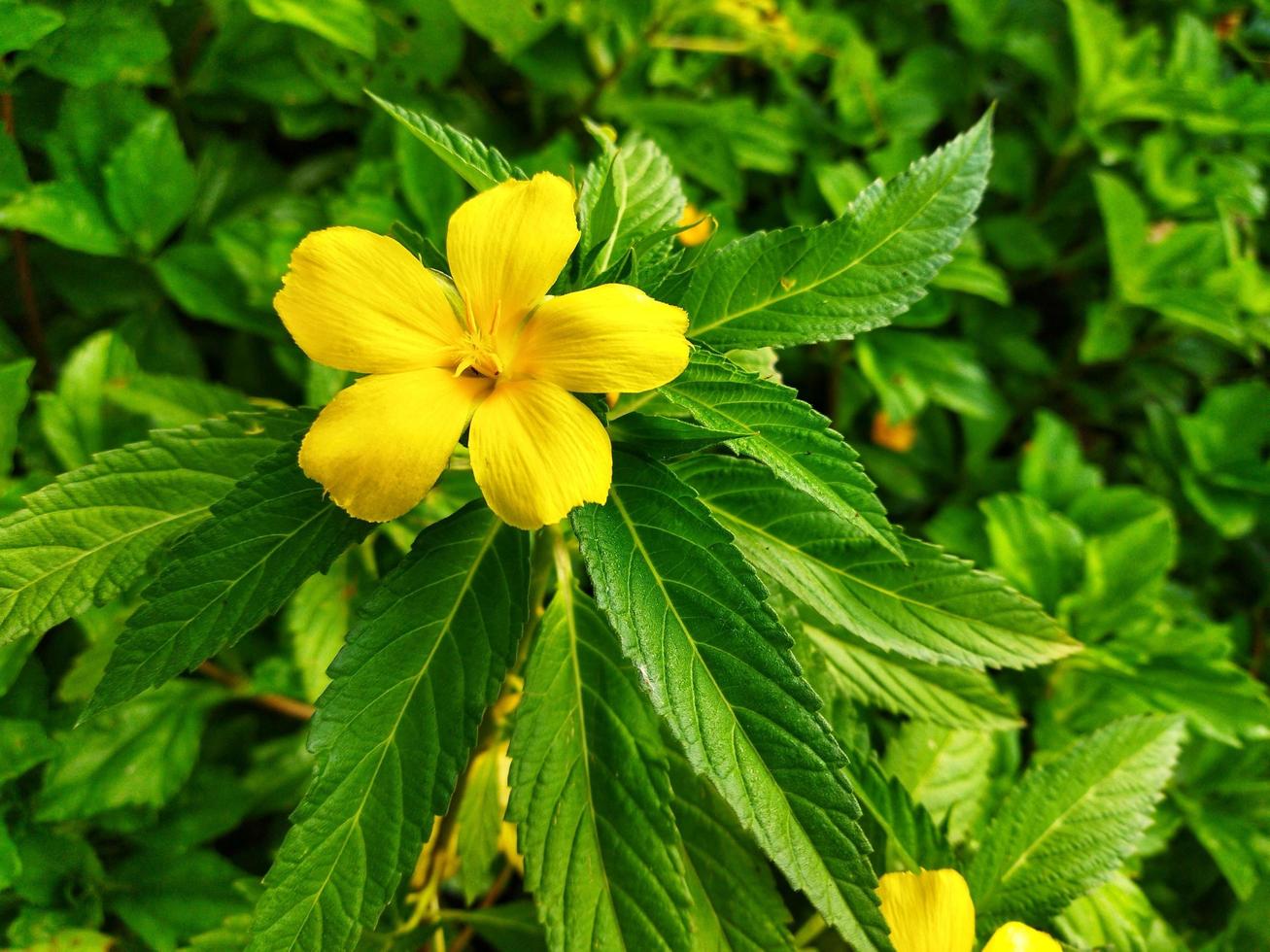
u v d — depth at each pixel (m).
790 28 0.33
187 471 0.17
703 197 0.33
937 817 0.22
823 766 0.14
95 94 0.25
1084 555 0.27
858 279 0.17
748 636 0.15
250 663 0.27
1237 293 0.33
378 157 0.29
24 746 0.22
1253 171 0.34
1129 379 0.36
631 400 0.17
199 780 0.25
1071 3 0.32
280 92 0.28
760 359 0.19
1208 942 0.24
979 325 0.35
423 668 0.16
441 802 0.15
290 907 0.15
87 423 0.24
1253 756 0.26
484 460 0.14
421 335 0.15
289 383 0.30
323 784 0.15
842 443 0.15
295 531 0.16
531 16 0.28
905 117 0.34
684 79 0.33
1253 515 0.31
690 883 0.19
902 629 0.18
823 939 0.22
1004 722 0.21
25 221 0.24
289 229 0.27
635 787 0.16
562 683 0.17
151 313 0.28
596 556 0.15
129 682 0.15
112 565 0.17
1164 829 0.25
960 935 0.17
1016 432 0.37
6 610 0.16
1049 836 0.20
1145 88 0.33
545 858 0.16
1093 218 0.36
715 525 0.15
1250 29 0.39
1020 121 0.38
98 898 0.22
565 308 0.15
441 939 0.22
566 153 0.28
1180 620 0.29
